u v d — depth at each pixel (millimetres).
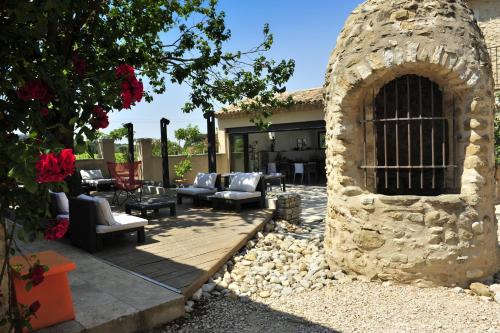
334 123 4801
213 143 11023
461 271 4332
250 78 10188
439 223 4273
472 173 4371
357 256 4633
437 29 4246
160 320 3523
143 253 5277
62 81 2338
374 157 4793
